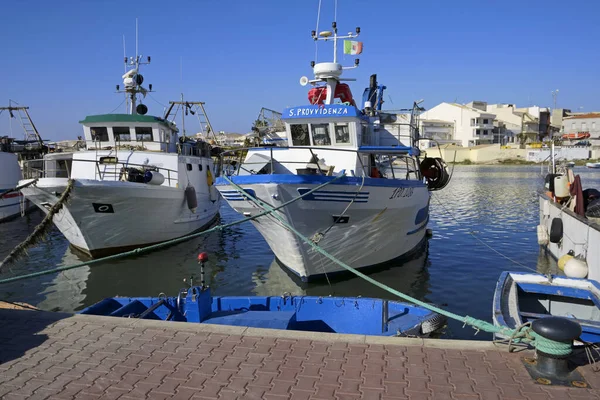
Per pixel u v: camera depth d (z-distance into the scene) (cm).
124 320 644
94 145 1884
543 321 467
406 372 480
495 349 531
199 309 811
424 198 1538
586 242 1177
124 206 1531
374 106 1664
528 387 447
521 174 6284
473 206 3133
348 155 1292
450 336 906
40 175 2256
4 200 2459
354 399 431
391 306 848
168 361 518
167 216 1720
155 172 1617
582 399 425
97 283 1360
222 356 527
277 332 591
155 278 1404
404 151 1233
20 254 1018
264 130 1642
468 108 8956
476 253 1672
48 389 463
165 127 1945
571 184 1410
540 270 1429
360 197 1141
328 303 859
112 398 444
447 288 1248
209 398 439
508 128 9288
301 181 1058
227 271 1457
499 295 731
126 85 2131
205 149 2336
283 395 441
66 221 1544
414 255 1586
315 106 1283
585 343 519
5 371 502
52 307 1170
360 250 1288
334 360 512
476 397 431
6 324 634
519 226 2281
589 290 766
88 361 522
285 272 1374
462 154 8275
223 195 1206
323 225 1155
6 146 2716
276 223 1158
